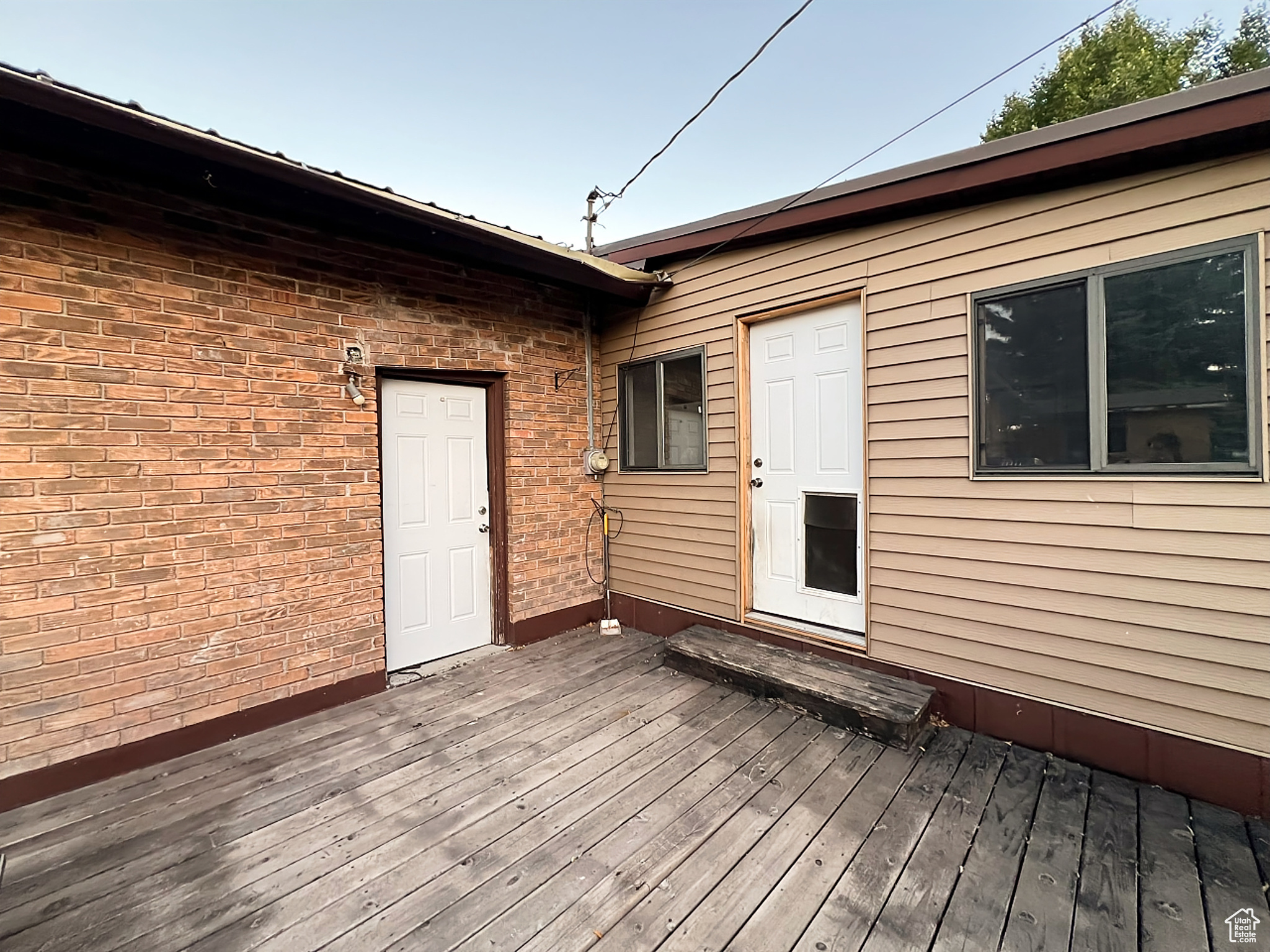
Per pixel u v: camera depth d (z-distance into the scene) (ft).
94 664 7.70
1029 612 8.29
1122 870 5.75
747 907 5.27
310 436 9.84
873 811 6.79
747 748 8.38
